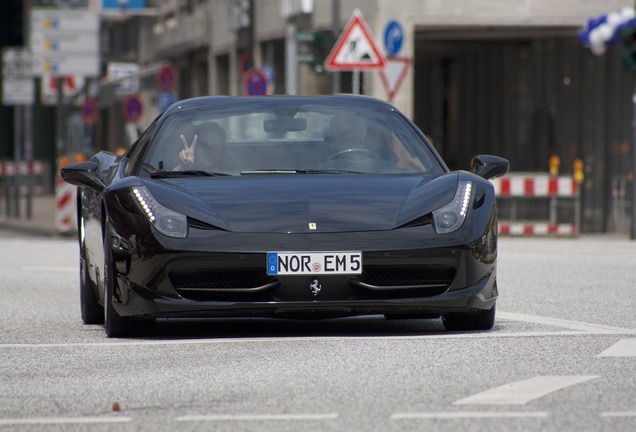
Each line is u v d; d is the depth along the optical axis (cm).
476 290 2422
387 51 7388
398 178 2611
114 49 14900
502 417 1647
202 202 2462
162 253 2373
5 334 2586
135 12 12825
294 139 2744
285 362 2117
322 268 2356
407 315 2648
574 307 3012
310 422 1625
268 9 10156
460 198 2483
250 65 8781
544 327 2594
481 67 9750
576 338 2392
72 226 7769
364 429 1578
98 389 1898
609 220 8269
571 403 1739
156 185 2517
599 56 8375
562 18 8638
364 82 8775
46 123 18800
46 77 12481
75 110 16412
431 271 2405
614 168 8238
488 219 2477
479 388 1855
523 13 8656
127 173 2723
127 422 1648
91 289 2769
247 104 2856
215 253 2355
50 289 3675
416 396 1797
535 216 7206
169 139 2747
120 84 11812
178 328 2656
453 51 9950
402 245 2375
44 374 2047
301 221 2402
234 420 1645
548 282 3716
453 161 10281
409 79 8819
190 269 2366
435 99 10588
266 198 2473
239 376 1986
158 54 12938
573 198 7175
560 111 8738
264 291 2366
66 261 4812
